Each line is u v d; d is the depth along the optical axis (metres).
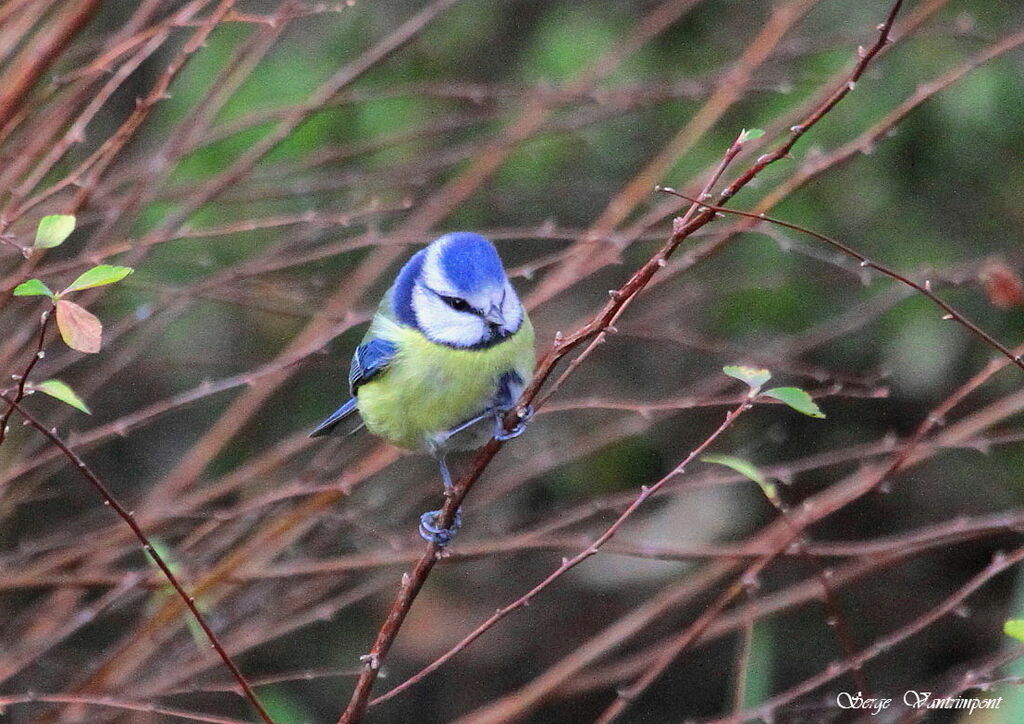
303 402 12.29
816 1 9.39
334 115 11.56
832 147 11.20
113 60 8.28
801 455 12.70
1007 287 7.06
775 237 7.77
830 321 11.45
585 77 10.17
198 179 10.85
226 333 12.55
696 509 12.56
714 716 12.70
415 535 9.55
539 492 12.59
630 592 12.77
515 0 12.37
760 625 11.04
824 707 8.34
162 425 12.40
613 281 12.05
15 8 7.96
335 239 11.49
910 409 12.33
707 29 12.09
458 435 7.75
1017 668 7.97
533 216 12.16
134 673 8.92
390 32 12.04
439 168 10.55
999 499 12.62
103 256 7.76
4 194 8.09
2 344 9.38
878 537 12.62
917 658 12.55
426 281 7.63
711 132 11.62
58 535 9.45
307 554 9.59
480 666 12.96
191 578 8.69
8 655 8.59
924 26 10.10
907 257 11.47
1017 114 11.29
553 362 5.91
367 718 12.84
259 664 12.52
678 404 8.11
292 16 8.34
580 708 12.98
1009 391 11.79
